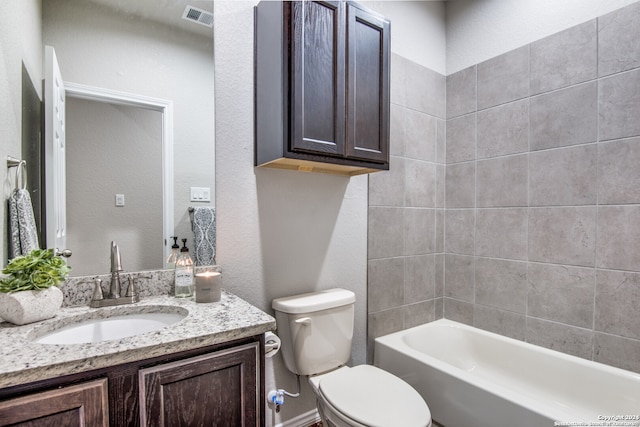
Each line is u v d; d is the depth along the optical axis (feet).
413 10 7.07
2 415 2.13
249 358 3.17
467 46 7.23
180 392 2.79
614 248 5.18
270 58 4.61
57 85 3.72
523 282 6.28
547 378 5.71
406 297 6.97
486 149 6.86
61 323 3.28
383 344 6.20
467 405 4.77
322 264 5.75
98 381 2.44
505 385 6.13
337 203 5.92
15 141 3.46
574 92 5.60
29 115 3.55
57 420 2.30
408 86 6.92
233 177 4.83
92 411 2.42
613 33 5.17
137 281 4.15
